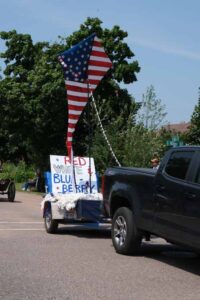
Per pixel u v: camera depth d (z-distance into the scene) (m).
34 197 39.81
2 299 9.07
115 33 50.97
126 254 13.44
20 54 52.94
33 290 9.71
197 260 13.00
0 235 16.88
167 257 13.34
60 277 10.77
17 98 48.31
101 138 39.06
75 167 18.94
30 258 12.82
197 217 10.55
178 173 11.59
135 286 10.07
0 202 33.34
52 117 48.19
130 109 45.56
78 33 50.06
